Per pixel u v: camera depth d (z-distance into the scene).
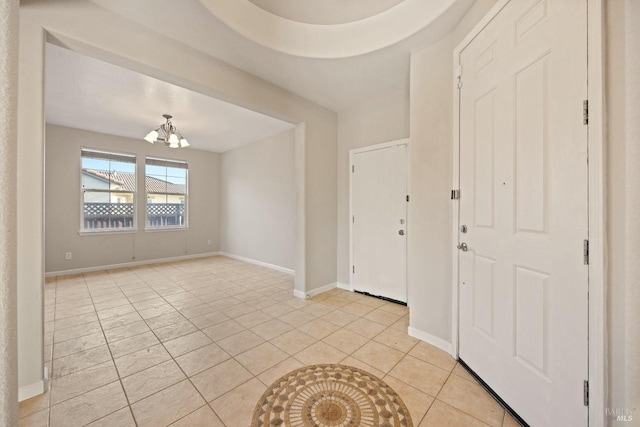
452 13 1.91
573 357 1.18
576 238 1.17
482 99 1.74
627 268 1.03
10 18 0.44
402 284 3.18
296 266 3.50
